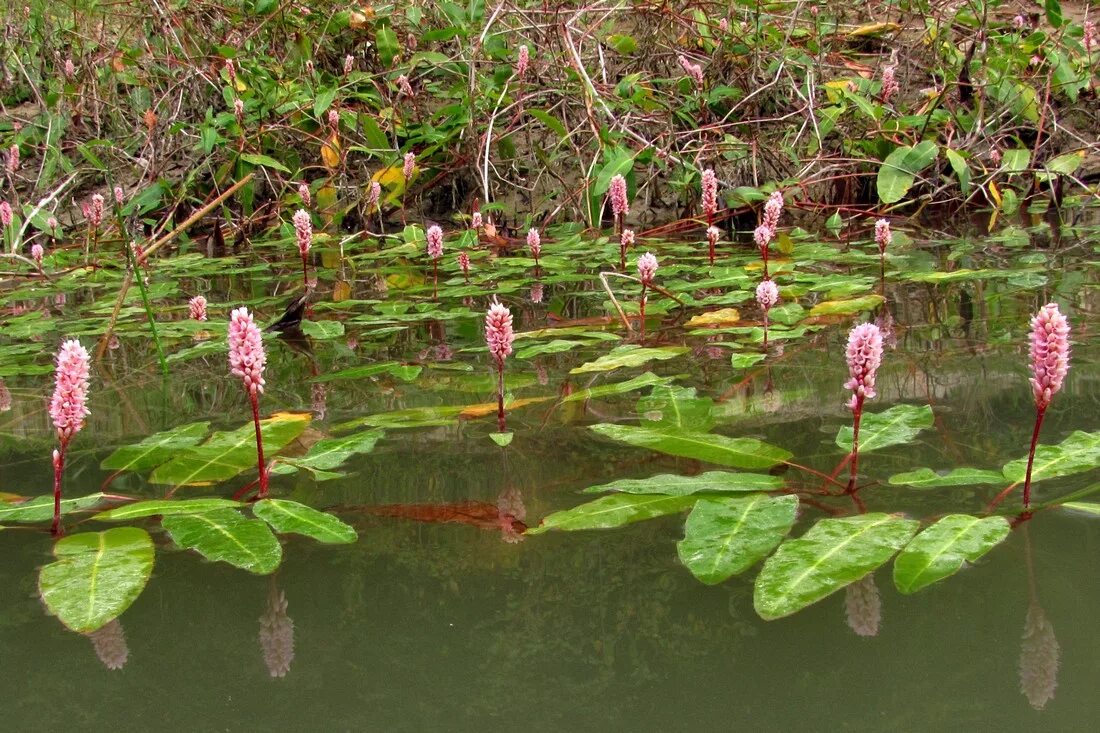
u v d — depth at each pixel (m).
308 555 1.27
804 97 4.66
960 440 1.55
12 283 3.99
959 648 0.98
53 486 1.54
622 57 5.37
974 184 4.65
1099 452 1.41
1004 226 4.18
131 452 1.68
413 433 1.74
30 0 6.18
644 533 1.29
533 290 3.28
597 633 1.04
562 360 2.28
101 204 4.39
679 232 4.51
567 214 5.02
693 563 1.18
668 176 4.91
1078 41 5.37
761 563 1.19
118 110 5.70
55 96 5.28
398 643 1.04
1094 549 1.17
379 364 2.28
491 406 1.89
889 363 2.07
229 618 1.12
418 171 4.71
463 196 5.32
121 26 6.24
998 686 0.91
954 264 3.32
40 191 5.11
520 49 4.55
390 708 0.92
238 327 1.41
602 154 4.72
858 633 1.03
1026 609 1.05
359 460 1.60
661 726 0.88
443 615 1.10
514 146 5.00
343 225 5.20
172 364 2.43
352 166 5.39
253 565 1.21
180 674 1.00
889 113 4.89
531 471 1.52
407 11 5.38
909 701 0.90
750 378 2.02
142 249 4.30
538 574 1.19
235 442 1.71
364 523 1.35
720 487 1.37
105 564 1.23
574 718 0.89
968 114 5.10
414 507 1.40
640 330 2.58
